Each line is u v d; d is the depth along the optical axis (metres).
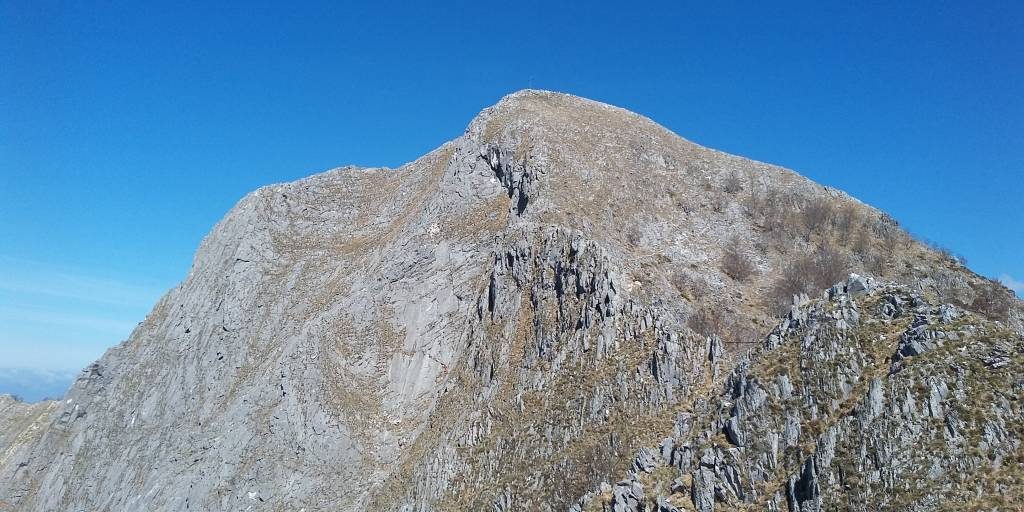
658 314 54.00
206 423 78.62
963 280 74.69
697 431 42.47
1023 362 34.78
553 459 50.00
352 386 70.12
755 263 75.56
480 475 52.94
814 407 39.03
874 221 85.06
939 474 32.69
